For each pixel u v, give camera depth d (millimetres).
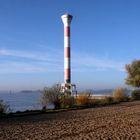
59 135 18250
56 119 26141
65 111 33500
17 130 20281
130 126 21766
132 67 65938
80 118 26688
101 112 31609
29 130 20234
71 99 40062
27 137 17750
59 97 39219
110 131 19609
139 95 54094
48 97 38875
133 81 65312
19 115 29234
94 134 18516
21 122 24266
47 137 17656
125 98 50375
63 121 24750
